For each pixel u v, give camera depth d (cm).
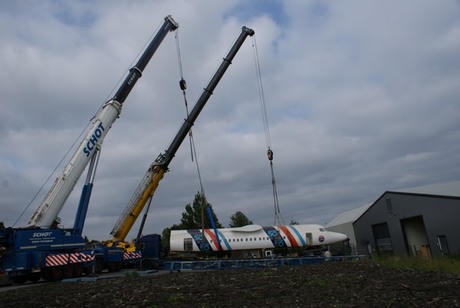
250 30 3284
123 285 1436
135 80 2659
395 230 3706
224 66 3164
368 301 905
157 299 1041
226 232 3653
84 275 2438
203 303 963
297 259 2495
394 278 1335
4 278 2405
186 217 5288
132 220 2842
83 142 2352
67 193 2253
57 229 2205
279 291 1111
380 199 3950
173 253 3612
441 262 1773
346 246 3856
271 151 2953
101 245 2734
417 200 3353
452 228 2952
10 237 2077
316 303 909
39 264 2072
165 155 2923
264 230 3672
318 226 3800
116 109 2525
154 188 2905
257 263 2405
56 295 1239
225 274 1783
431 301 884
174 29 3002
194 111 3020
